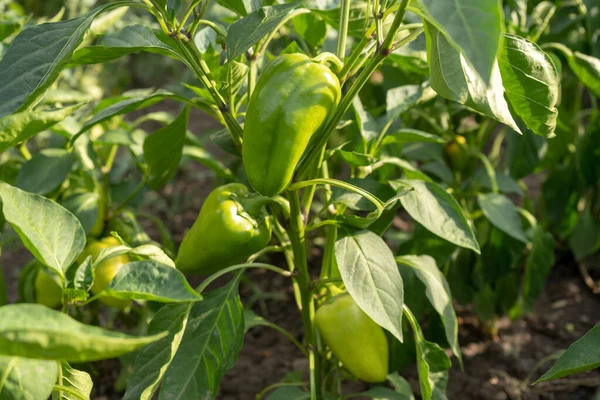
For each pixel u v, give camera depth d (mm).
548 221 1668
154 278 795
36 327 702
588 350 871
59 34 868
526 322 1509
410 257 1066
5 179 1285
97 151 1287
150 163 1138
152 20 2322
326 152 986
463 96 842
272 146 855
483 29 675
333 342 1021
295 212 963
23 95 847
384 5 876
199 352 959
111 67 2402
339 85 874
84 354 716
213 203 967
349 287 906
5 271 1701
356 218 935
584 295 1600
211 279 967
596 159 1474
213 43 1077
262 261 1735
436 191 1021
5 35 1185
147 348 925
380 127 1104
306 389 1163
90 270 829
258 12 904
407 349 1215
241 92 1071
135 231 1250
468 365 1380
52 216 823
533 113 936
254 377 1363
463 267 1358
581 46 1485
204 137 1793
